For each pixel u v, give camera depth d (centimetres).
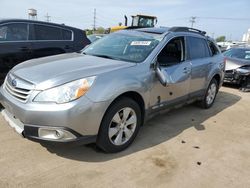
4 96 326
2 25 534
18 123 310
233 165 340
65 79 292
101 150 345
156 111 404
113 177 293
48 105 281
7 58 536
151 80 371
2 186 264
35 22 586
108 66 338
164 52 408
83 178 288
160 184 288
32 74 313
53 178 283
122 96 335
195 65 479
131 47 409
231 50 1001
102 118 311
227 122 505
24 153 328
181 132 434
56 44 612
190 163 336
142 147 368
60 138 286
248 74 798
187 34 482
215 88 595
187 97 478
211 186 292
